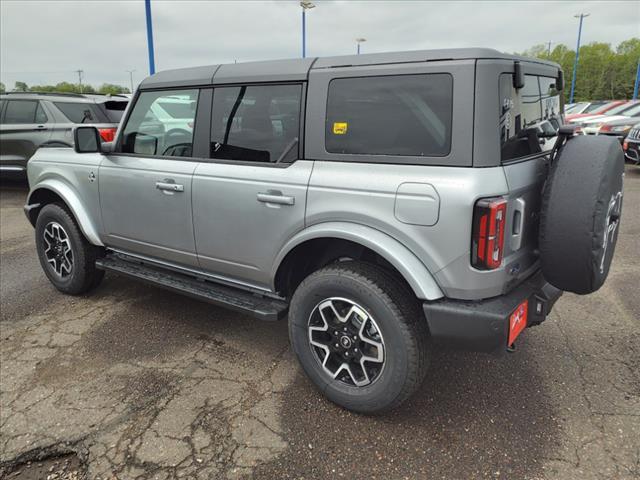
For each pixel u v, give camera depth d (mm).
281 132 2850
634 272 4809
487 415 2730
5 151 9000
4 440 2598
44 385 3070
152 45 14406
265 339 3623
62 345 3551
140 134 3617
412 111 2396
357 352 2645
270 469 2371
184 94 3314
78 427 2684
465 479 2293
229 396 2936
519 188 2361
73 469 2416
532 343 3492
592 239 2232
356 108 2561
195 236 3285
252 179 2902
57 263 4398
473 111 2240
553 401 2844
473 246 2256
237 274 3189
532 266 2689
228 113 3082
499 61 2293
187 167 3252
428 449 2482
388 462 2404
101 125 8547
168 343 3566
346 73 2586
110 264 3943
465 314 2318
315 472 2350
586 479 2271
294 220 2750
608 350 3385
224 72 3123
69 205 3998
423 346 2502
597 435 2555
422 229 2336
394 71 2438
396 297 2484
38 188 4305
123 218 3721
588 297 4242
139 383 3074
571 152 2340
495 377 3090
